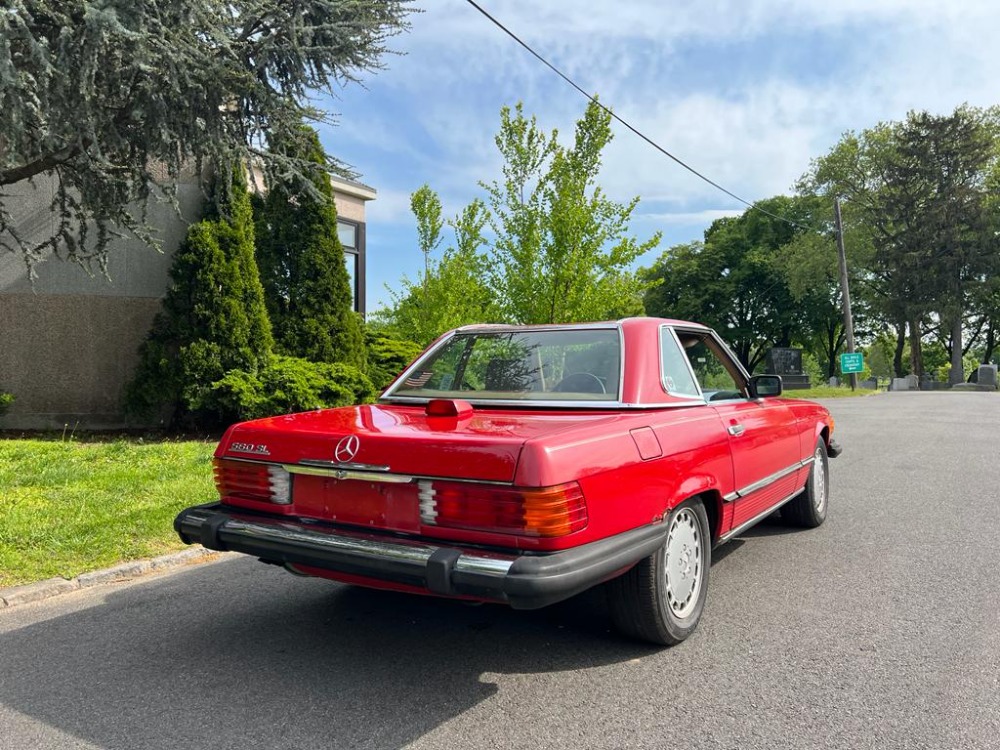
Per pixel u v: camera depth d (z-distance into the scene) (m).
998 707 3.04
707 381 4.54
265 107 8.77
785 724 2.92
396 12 8.85
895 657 3.55
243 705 3.13
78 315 11.67
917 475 8.91
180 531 3.70
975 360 75.25
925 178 48.62
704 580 3.99
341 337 12.91
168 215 11.80
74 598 4.60
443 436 3.11
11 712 3.08
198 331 10.81
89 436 10.86
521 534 2.88
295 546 3.27
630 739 2.81
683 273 61.03
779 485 5.22
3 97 6.57
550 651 3.69
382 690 3.26
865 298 51.72
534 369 4.11
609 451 3.20
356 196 18.45
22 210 11.48
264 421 3.85
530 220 11.67
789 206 58.31
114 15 6.61
